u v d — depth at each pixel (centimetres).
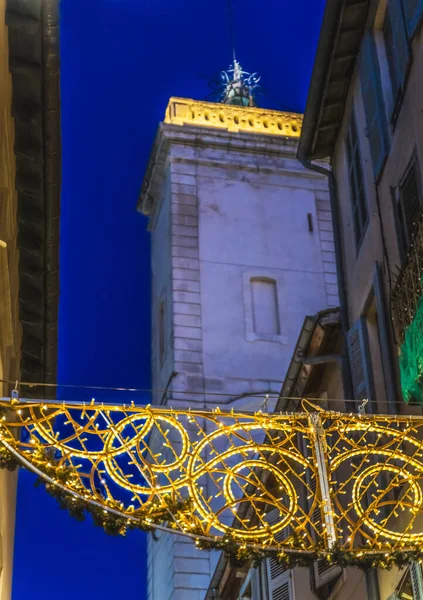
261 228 3391
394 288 1314
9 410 1001
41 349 1664
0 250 1135
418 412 1353
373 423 1064
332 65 1706
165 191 3488
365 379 1571
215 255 3303
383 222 1534
